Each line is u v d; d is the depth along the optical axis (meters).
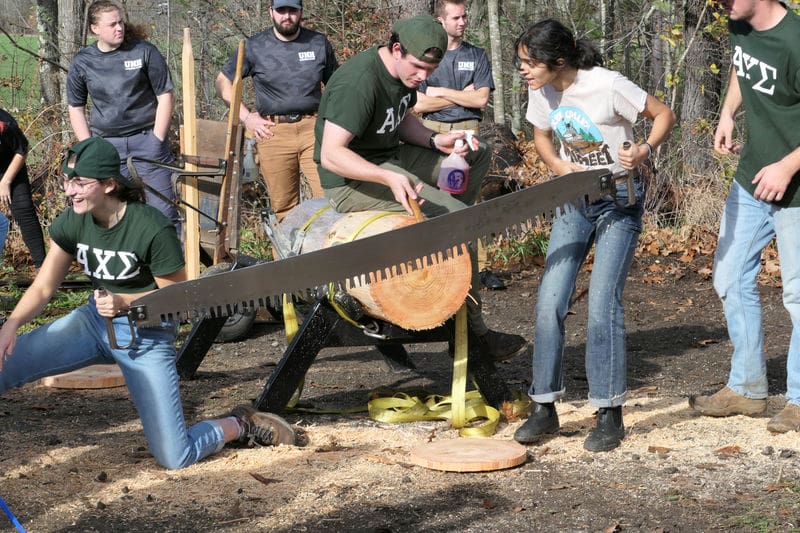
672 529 3.86
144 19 14.05
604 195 4.43
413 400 5.45
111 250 4.27
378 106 4.91
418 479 4.44
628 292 9.16
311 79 7.89
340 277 4.28
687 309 8.51
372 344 5.30
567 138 4.77
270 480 4.42
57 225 4.32
